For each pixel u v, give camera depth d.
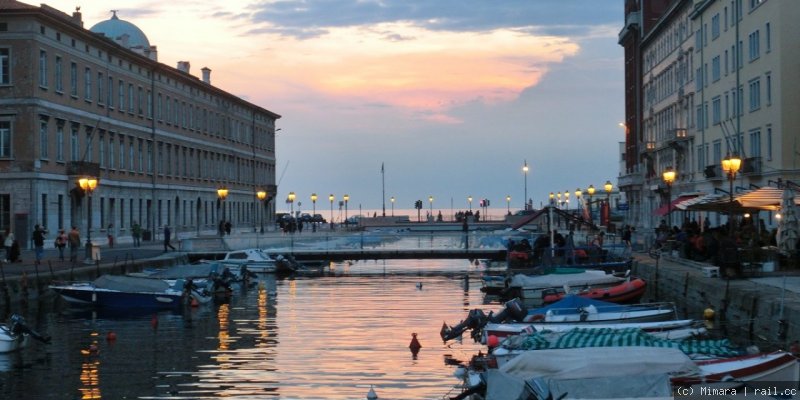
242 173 126.06
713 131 79.50
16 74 65.94
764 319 30.52
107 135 79.50
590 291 41.84
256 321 39.38
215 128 113.38
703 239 49.69
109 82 80.56
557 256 56.69
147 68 89.88
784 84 61.69
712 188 78.62
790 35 61.72
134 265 55.84
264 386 25.08
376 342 32.47
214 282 50.84
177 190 97.88
